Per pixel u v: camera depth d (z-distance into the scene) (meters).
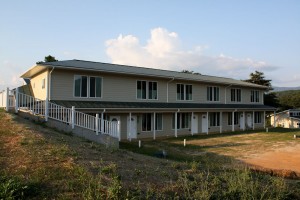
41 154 8.16
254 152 17.64
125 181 6.76
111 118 21.77
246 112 36.28
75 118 14.62
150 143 20.66
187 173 8.34
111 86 21.81
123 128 22.52
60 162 7.57
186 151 17.41
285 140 23.91
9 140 9.48
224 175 8.20
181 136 25.84
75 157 8.14
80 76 20.12
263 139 24.52
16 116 13.98
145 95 24.20
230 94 33.28
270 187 7.82
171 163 9.95
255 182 7.88
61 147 9.04
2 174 6.43
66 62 21.03
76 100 19.84
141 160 9.73
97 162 8.01
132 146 18.55
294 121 47.97
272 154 17.05
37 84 21.83
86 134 14.59
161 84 25.53
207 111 27.94
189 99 28.17
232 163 13.41
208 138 24.72
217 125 31.50
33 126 12.55
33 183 5.95
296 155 16.77
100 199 5.64
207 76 34.69
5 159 7.58
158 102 25.17
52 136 11.10
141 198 5.98
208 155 16.00
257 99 38.19
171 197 6.27
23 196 5.47
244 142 22.34
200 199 6.30
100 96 21.14
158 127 25.12
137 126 23.56
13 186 5.57
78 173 6.79
